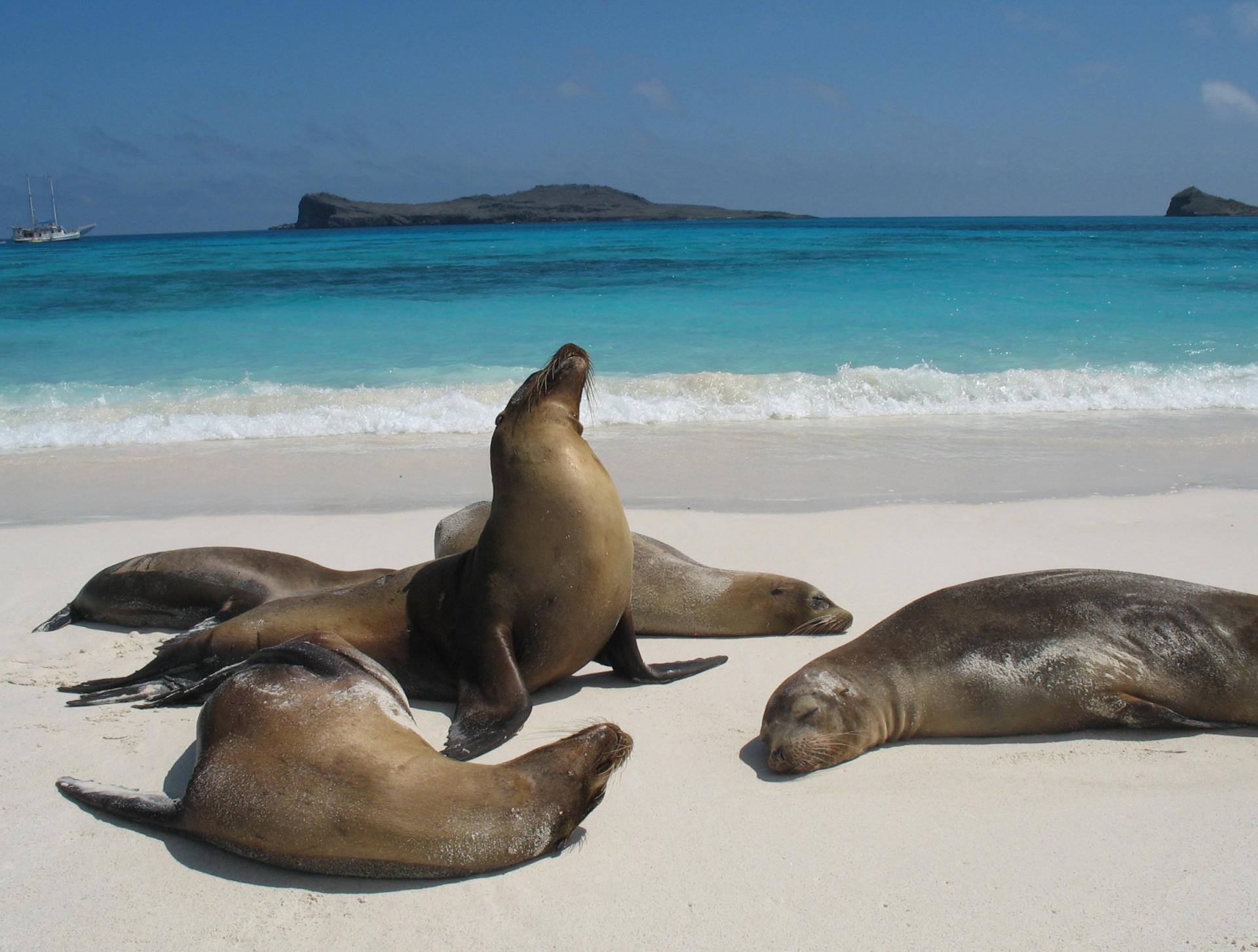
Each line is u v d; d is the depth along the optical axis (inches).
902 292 978.1
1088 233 2640.3
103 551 307.1
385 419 481.1
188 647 217.0
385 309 900.0
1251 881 127.7
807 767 166.7
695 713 196.1
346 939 124.2
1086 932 119.0
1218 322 761.0
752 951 118.3
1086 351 652.7
